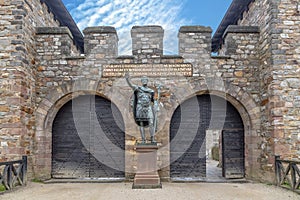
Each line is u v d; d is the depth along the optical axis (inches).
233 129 372.2
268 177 326.0
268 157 327.6
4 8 326.0
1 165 281.3
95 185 320.8
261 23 352.2
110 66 356.5
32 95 346.9
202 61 355.9
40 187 308.2
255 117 350.3
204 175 363.9
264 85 339.0
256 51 358.3
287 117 315.0
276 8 323.6
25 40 330.6
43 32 359.6
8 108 315.6
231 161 369.1
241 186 313.0
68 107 374.0
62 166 366.9
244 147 368.2
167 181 341.7
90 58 358.3
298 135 313.6
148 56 357.4
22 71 320.8
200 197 259.6
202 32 358.9
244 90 353.1
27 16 337.4
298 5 324.5
